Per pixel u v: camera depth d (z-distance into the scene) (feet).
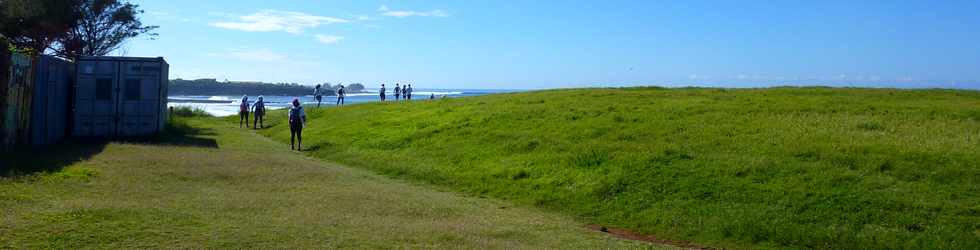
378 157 66.23
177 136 81.35
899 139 53.01
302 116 77.00
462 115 87.20
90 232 25.95
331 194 40.57
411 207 38.14
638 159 51.65
